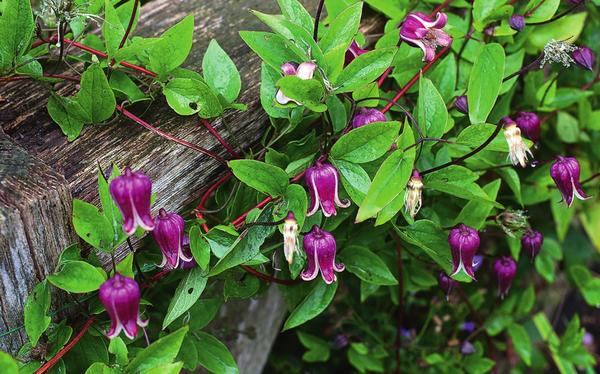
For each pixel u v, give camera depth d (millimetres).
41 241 482
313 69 504
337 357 757
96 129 520
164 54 518
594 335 892
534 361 814
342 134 534
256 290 558
